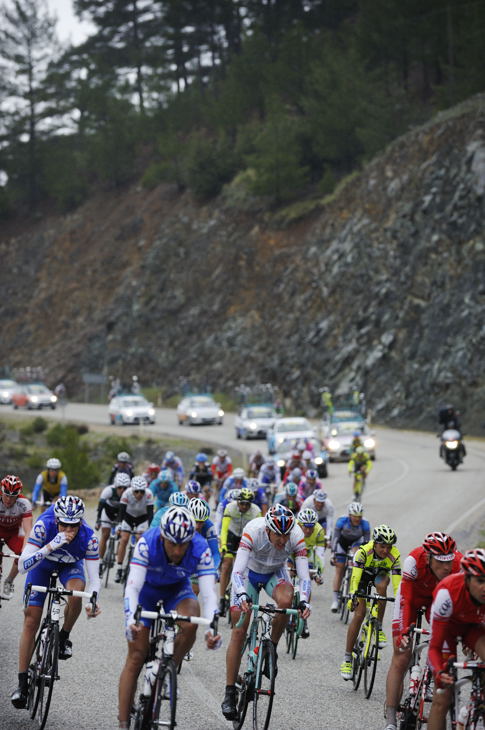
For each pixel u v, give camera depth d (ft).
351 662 101.35
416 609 85.05
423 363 604.08
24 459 546.26
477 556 63.98
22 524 120.57
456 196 640.17
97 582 88.84
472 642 71.15
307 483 193.47
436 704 69.00
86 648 114.32
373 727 84.48
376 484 329.11
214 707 90.38
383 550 100.12
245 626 86.53
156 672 71.56
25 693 82.84
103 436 585.22
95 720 83.51
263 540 91.76
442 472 363.97
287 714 88.58
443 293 618.44
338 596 141.08
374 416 613.52
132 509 161.38
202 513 100.63
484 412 542.57
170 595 79.36
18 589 157.17
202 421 643.04
